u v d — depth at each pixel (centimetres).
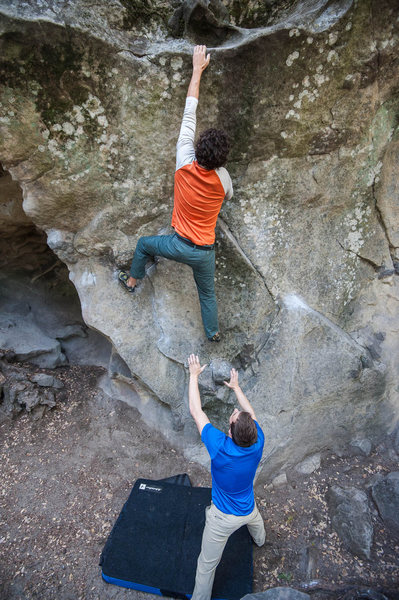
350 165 265
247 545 259
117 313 290
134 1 220
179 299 289
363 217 288
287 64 216
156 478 310
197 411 228
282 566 253
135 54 211
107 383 388
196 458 320
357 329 321
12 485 298
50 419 353
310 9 215
